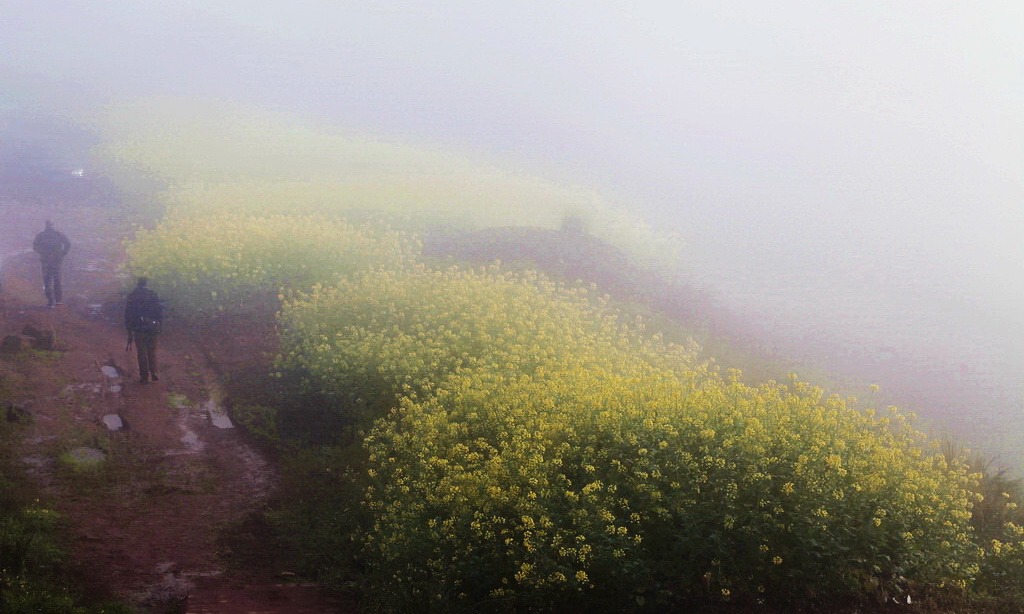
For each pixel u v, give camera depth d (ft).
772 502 25.80
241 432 42.27
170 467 37.45
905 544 25.46
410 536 27.89
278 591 28.12
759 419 30.66
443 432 33.99
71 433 39.24
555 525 26.11
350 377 43.65
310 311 53.06
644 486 26.53
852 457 28.40
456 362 44.34
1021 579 25.89
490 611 25.80
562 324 52.70
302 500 35.01
